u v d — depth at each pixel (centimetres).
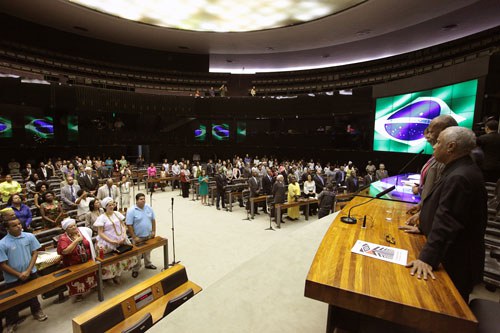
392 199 356
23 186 1173
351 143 1848
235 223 939
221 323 218
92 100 1850
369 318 178
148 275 575
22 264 420
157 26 1906
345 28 1809
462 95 1062
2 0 1565
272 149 2227
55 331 406
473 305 181
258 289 269
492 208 505
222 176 1120
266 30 1906
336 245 191
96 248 529
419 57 1855
